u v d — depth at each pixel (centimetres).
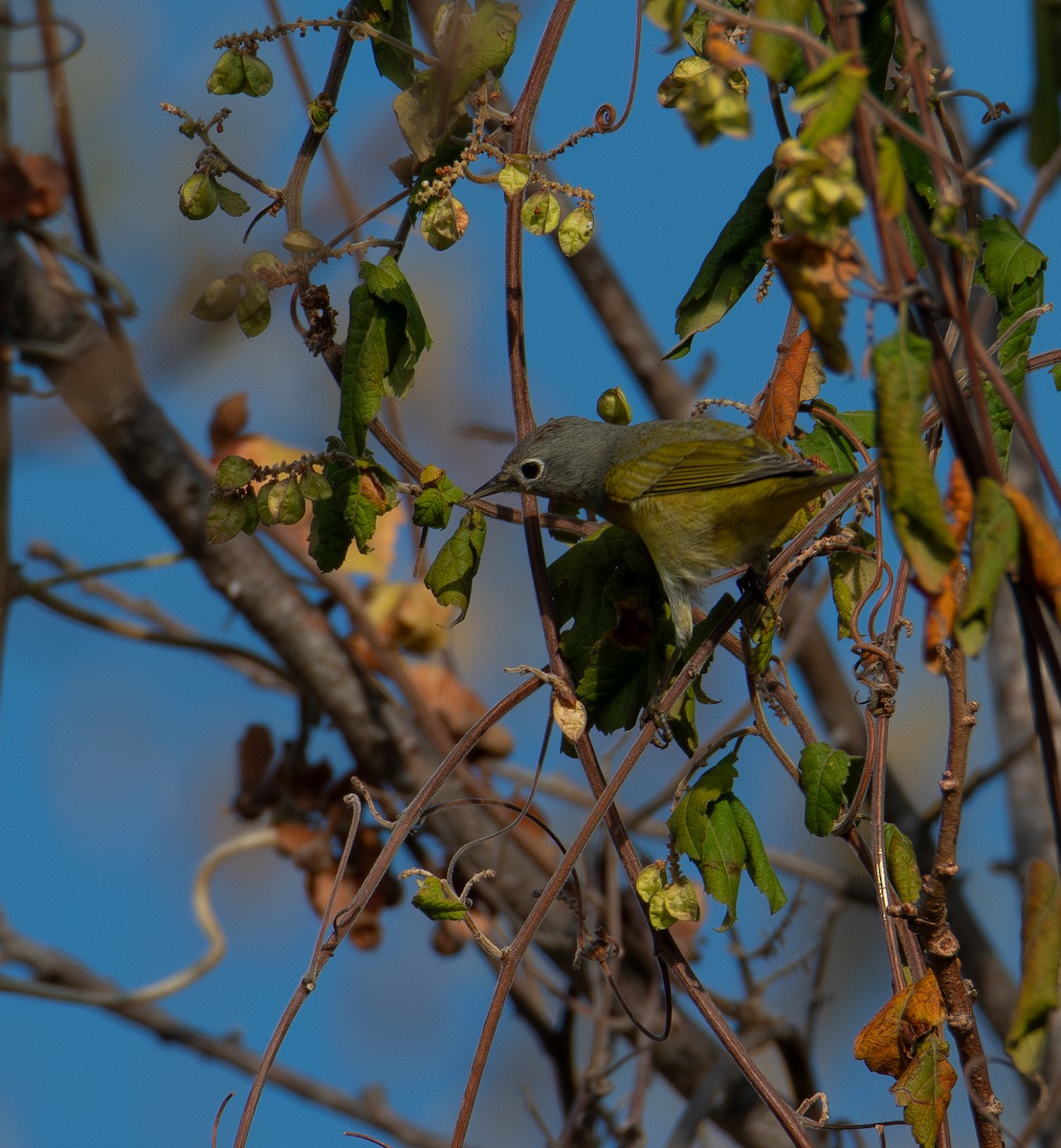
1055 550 503
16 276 756
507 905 1015
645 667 753
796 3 520
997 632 1171
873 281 493
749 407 828
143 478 915
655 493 851
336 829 1006
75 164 788
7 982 910
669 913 672
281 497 712
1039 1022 546
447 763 673
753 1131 1044
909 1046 627
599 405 859
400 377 729
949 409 508
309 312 739
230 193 734
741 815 690
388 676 1020
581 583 783
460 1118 612
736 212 784
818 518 742
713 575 830
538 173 714
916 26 1027
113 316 794
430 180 739
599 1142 984
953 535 509
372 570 1012
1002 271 770
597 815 652
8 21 666
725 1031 658
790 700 729
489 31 704
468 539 755
